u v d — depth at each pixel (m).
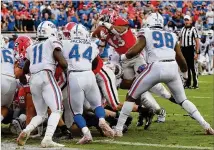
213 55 43.03
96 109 16.30
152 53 16.69
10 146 15.38
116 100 17.58
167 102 26.55
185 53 31.72
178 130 18.39
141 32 16.77
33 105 16.55
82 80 15.82
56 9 44.56
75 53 15.95
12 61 16.80
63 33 16.75
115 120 18.06
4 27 39.19
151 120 18.64
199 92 30.55
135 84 16.86
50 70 15.54
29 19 40.97
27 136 15.38
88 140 15.68
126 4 51.22
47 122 16.31
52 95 15.40
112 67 18.41
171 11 52.94
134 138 16.80
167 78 16.75
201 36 42.69
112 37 19.02
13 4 43.94
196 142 16.09
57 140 16.34
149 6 50.06
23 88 16.67
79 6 47.50
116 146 15.42
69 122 17.02
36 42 16.03
